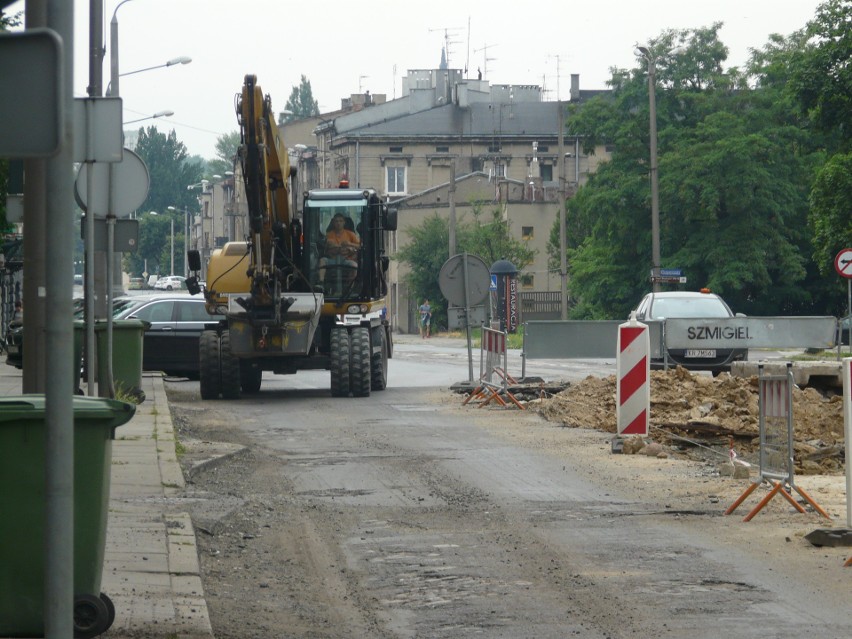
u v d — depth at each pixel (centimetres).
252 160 3638
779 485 1683
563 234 8944
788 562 1389
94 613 982
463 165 15150
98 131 2059
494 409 3284
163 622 1064
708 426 2527
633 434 2481
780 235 9112
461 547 1486
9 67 635
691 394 2917
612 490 1914
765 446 1741
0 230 3278
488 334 3484
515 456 2328
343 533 1578
